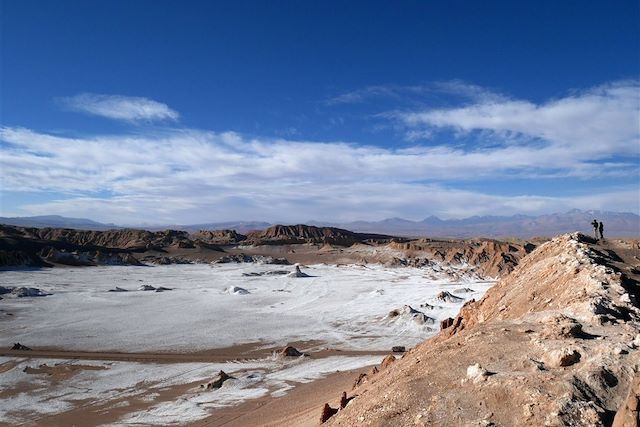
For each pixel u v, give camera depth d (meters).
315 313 81.38
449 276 129.75
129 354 54.53
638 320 16.52
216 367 49.44
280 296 99.81
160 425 34.34
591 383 12.03
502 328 17.73
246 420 32.75
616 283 19.45
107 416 36.44
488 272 133.50
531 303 21.77
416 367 16.78
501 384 12.84
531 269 26.20
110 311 79.69
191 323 72.25
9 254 132.88
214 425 33.09
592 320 16.47
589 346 13.79
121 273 135.88
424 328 68.31
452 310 80.62
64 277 120.88
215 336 64.31
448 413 12.69
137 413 36.81
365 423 14.14
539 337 15.39
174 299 94.00
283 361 51.66
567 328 15.39
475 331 18.56
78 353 54.25
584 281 20.25
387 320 73.50
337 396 29.09
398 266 162.00
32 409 38.12
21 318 71.69
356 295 100.50
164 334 64.88
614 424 10.50
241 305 88.88
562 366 13.23
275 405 35.53
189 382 44.53
